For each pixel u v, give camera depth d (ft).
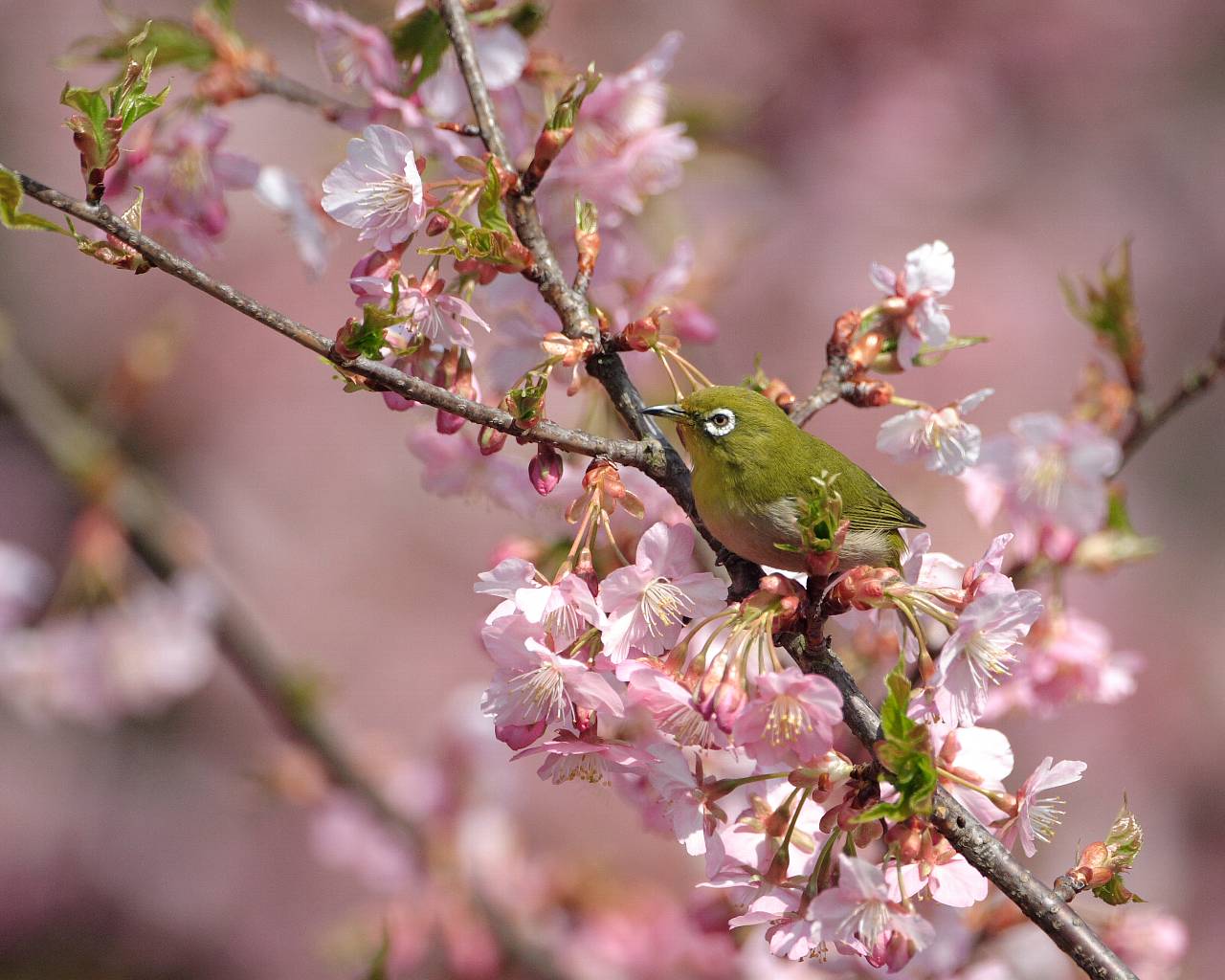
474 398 18.07
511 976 35.40
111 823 59.93
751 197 57.21
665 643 16.70
